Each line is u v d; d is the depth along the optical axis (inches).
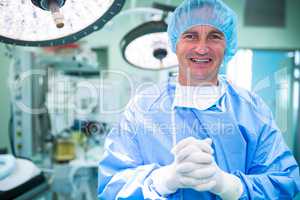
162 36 41.3
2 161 42.4
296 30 94.0
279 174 29.6
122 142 32.7
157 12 45.7
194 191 29.8
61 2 22.3
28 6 22.7
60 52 64.7
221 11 31.4
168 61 45.1
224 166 30.6
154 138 31.8
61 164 65.6
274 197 28.4
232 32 33.0
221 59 31.1
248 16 94.0
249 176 29.0
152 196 26.1
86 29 24.1
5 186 38.3
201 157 22.8
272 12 94.6
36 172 45.6
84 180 60.9
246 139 32.1
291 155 31.8
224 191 25.4
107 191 29.5
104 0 22.1
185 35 30.8
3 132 59.7
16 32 23.9
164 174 25.7
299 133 46.4
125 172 29.8
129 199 27.5
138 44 42.6
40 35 24.5
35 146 65.1
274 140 31.7
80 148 70.2
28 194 41.6
